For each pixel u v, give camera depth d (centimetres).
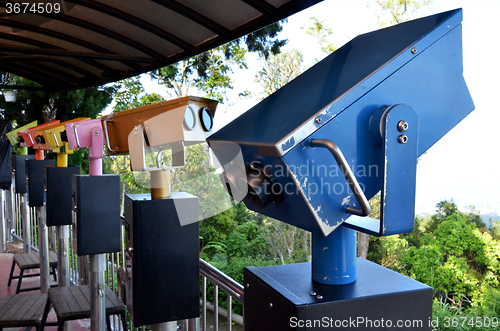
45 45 446
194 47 367
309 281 86
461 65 77
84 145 210
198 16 303
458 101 77
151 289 165
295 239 906
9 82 1326
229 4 281
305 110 69
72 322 334
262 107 87
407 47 71
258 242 896
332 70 83
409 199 70
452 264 740
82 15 353
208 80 1415
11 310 246
